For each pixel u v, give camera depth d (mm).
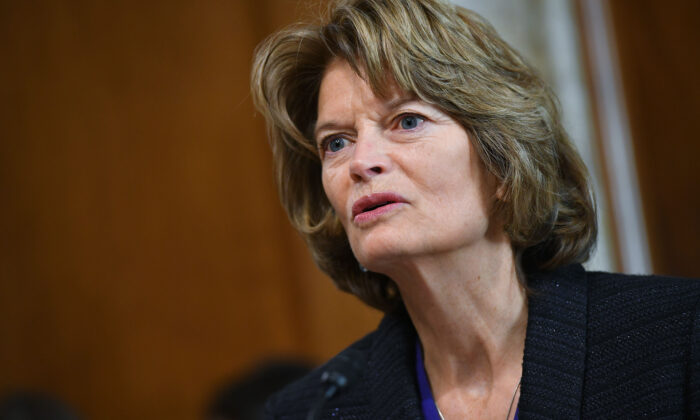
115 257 7051
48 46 7160
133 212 7086
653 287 2709
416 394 2885
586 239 2887
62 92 7156
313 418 2781
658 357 2539
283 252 6949
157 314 6996
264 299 6922
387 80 2660
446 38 2691
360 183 2652
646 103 6633
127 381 6945
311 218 3219
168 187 7098
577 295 2768
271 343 6871
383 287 3191
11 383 6930
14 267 7051
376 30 2680
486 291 2734
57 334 6996
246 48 7102
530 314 2736
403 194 2602
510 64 2883
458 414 2779
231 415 4598
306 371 4727
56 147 7121
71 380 6961
